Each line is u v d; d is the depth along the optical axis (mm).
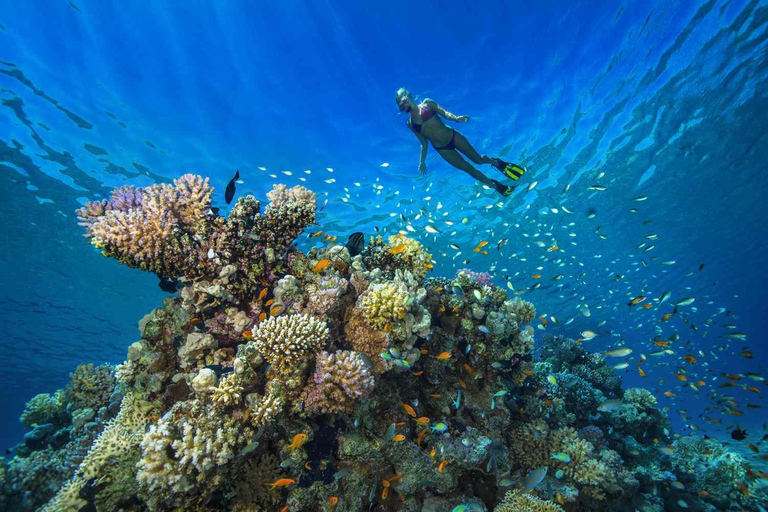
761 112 17484
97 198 16438
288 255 5238
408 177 18375
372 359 4352
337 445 4109
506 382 6176
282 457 3768
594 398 8398
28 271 21094
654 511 6156
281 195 5367
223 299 4586
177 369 4570
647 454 7965
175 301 4945
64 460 5113
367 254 6500
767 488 6992
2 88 11812
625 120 17250
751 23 13578
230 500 3658
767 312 62281
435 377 5145
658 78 15523
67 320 27609
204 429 3387
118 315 27719
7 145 13492
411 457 4363
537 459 5742
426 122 8117
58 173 15008
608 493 5887
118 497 3525
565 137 17594
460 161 8344
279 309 4359
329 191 17906
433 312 5621
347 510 3953
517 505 4484
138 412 4215
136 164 15086
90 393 6184
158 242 4281
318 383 3771
